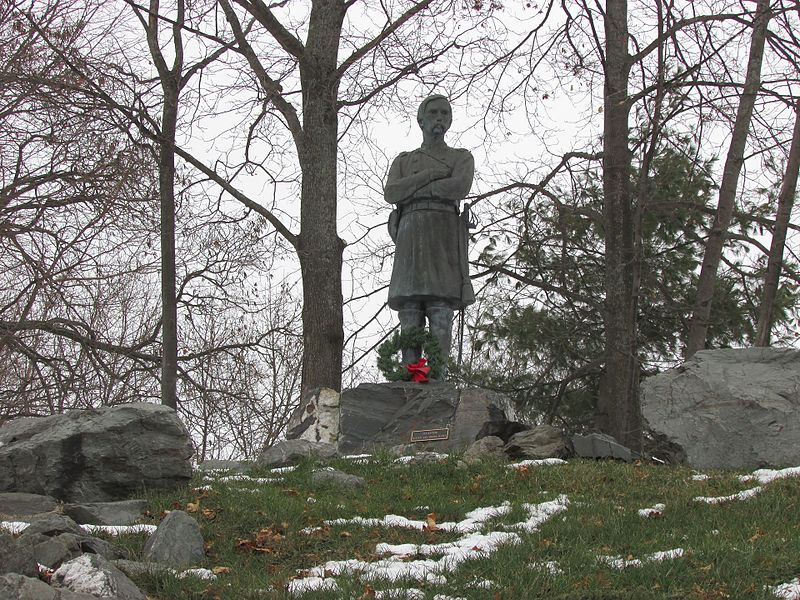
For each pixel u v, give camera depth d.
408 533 8.24
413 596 7.07
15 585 5.99
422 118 11.69
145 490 8.79
